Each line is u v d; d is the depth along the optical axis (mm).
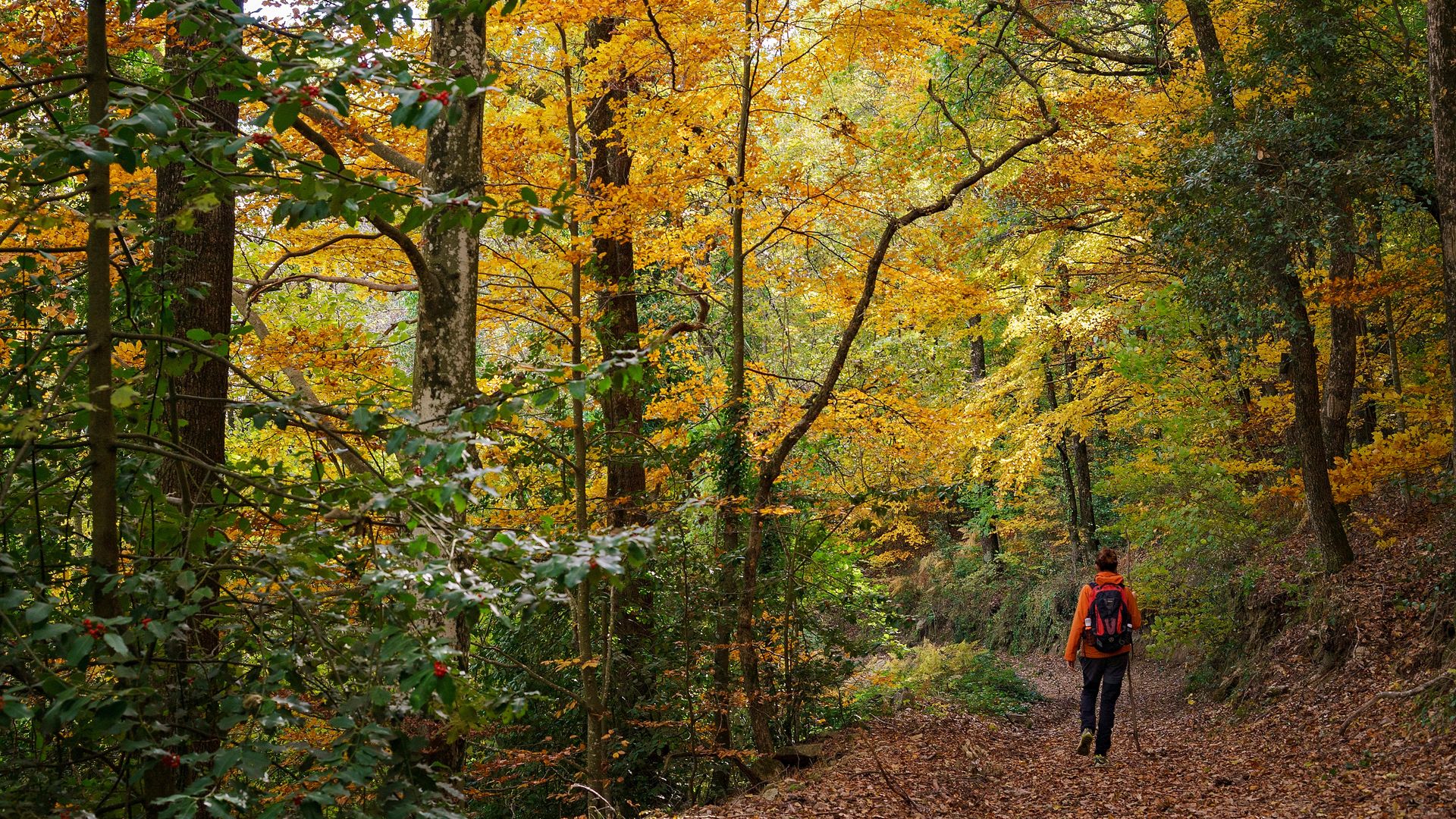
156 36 5512
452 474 3072
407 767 2748
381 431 3152
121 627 2936
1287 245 9492
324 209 2818
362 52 2949
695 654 8844
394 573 2779
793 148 14594
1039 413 19172
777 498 9367
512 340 11891
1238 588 12758
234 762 2445
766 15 8844
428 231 5391
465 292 5379
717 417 9586
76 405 2705
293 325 7746
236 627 3094
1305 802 5750
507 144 7930
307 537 3029
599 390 3125
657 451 8695
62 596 3848
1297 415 10922
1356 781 5953
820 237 9984
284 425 3273
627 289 9023
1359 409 13875
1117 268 16266
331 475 5395
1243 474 12711
